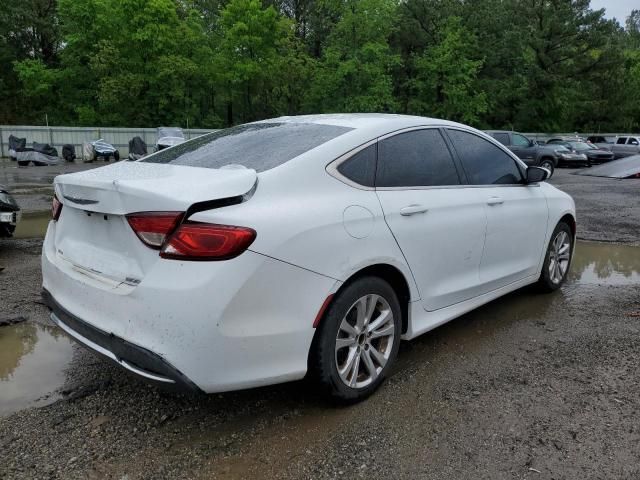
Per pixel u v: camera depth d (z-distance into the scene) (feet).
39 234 25.62
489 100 143.23
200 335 7.68
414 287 10.82
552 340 13.03
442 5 142.31
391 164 10.78
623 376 11.07
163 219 7.80
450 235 11.57
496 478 7.84
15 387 10.43
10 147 93.50
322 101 134.21
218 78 133.18
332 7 130.82
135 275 8.18
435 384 10.70
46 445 8.55
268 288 8.18
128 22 127.75
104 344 8.42
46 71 136.15
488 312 15.06
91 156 94.89
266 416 9.48
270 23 132.16
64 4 134.41
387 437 8.86
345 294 9.31
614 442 8.72
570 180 59.26
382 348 10.42
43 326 13.56
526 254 14.76
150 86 131.13
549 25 148.15
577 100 156.15
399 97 143.33
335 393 9.42
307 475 7.89
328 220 9.04
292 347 8.60
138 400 10.00
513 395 10.27
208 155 10.53
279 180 8.95
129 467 8.05
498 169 13.98
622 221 30.60
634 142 107.76
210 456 8.33
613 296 16.58
